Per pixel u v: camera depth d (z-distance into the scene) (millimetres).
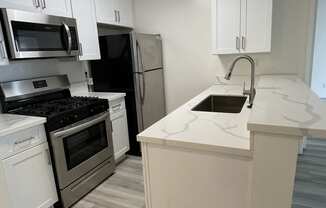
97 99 2498
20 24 1885
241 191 1041
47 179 1950
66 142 2055
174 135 1186
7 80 2211
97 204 2186
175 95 3564
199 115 1571
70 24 2354
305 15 2668
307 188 2199
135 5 3506
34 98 2365
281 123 881
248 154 970
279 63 2883
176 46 3391
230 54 3029
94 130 2404
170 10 3311
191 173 1133
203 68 3291
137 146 3191
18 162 1719
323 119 920
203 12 3127
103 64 3111
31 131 1797
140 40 2941
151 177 1242
